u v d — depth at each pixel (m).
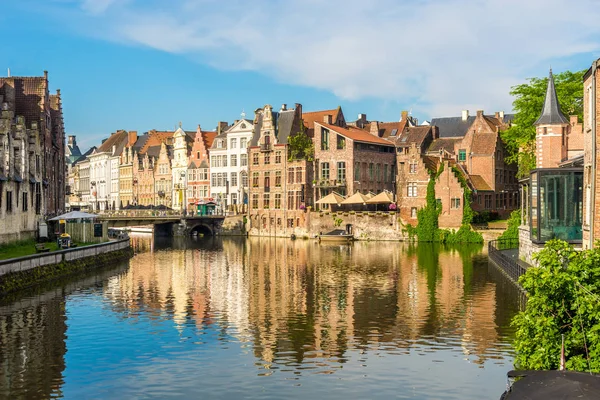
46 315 34.38
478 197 90.25
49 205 71.69
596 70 34.44
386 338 29.42
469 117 118.81
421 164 87.69
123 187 152.25
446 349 27.53
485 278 47.66
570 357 18.94
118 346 28.12
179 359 26.27
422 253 69.94
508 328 30.97
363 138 101.00
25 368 25.00
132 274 52.16
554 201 39.78
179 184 129.62
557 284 19.09
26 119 66.19
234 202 117.62
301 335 30.09
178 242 92.31
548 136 53.09
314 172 101.19
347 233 92.62
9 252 48.66
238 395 22.16
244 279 49.09
